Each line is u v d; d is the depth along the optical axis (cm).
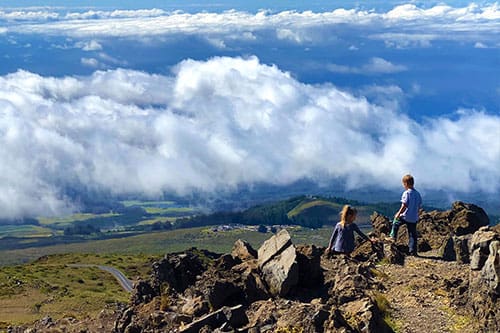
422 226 3130
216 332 1942
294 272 2227
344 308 1997
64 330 2528
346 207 2598
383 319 1986
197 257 2614
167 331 2058
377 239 2928
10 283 11694
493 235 2162
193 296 2256
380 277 2391
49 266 16050
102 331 2405
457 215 3142
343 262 2483
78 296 10225
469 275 2220
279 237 2412
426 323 1969
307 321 1888
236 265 2442
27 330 2753
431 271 2467
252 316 2073
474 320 1938
